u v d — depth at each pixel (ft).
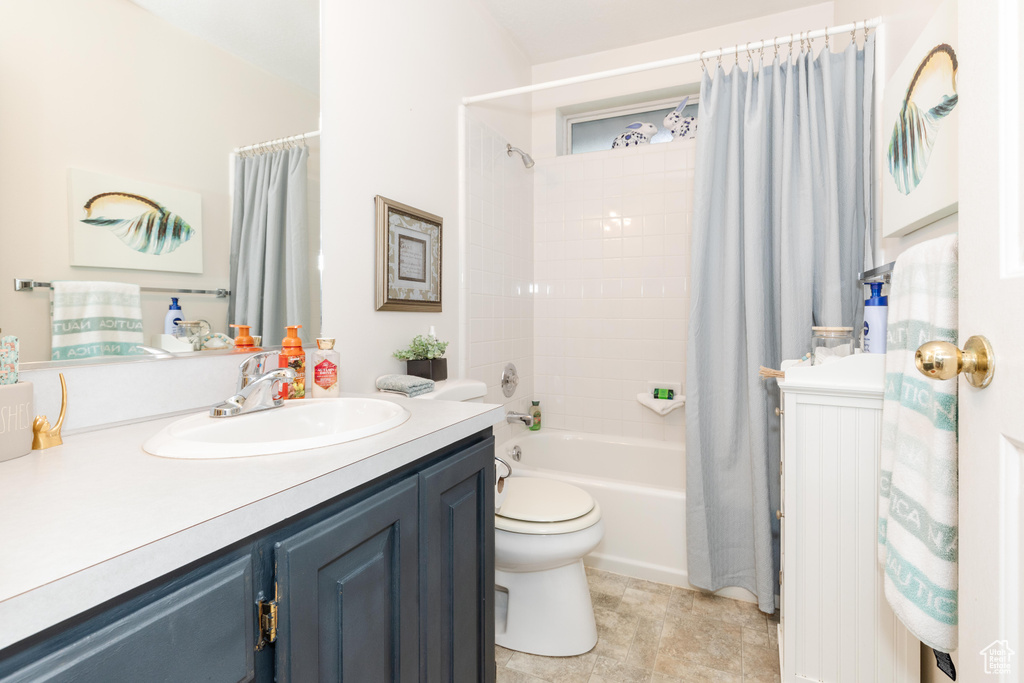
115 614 1.60
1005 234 1.86
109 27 3.14
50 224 2.90
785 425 4.35
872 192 5.82
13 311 2.77
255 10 4.12
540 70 9.98
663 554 6.72
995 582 1.87
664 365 9.00
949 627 2.75
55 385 2.98
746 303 6.26
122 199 3.24
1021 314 1.70
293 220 4.50
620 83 9.37
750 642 5.47
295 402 3.84
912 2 4.72
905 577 3.02
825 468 4.23
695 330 6.50
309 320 4.69
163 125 3.45
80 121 3.01
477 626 3.80
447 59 6.98
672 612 6.04
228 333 3.98
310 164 4.66
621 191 9.26
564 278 9.70
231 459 2.54
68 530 1.72
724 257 6.57
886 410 3.67
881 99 5.67
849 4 7.18
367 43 5.39
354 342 5.24
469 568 3.68
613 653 5.30
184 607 1.75
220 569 1.93
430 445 3.18
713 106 6.53
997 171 1.89
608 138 10.23
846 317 6.05
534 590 5.39
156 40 3.40
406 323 6.11
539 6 8.05
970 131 2.10
